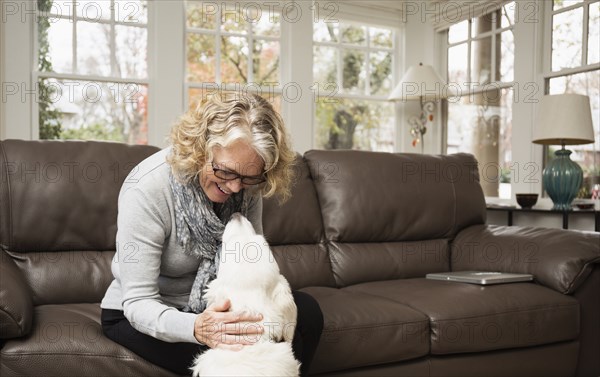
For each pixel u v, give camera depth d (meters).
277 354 1.06
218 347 1.12
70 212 2.09
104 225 2.14
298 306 1.52
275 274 1.17
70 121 3.58
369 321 1.86
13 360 1.45
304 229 2.51
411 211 2.70
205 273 1.45
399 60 4.60
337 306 1.92
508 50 3.93
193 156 1.34
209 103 1.36
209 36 3.93
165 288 1.51
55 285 2.01
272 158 1.34
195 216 1.42
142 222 1.37
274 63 4.13
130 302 1.36
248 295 1.14
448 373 2.00
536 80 3.65
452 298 2.06
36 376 1.46
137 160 2.26
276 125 1.37
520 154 3.75
